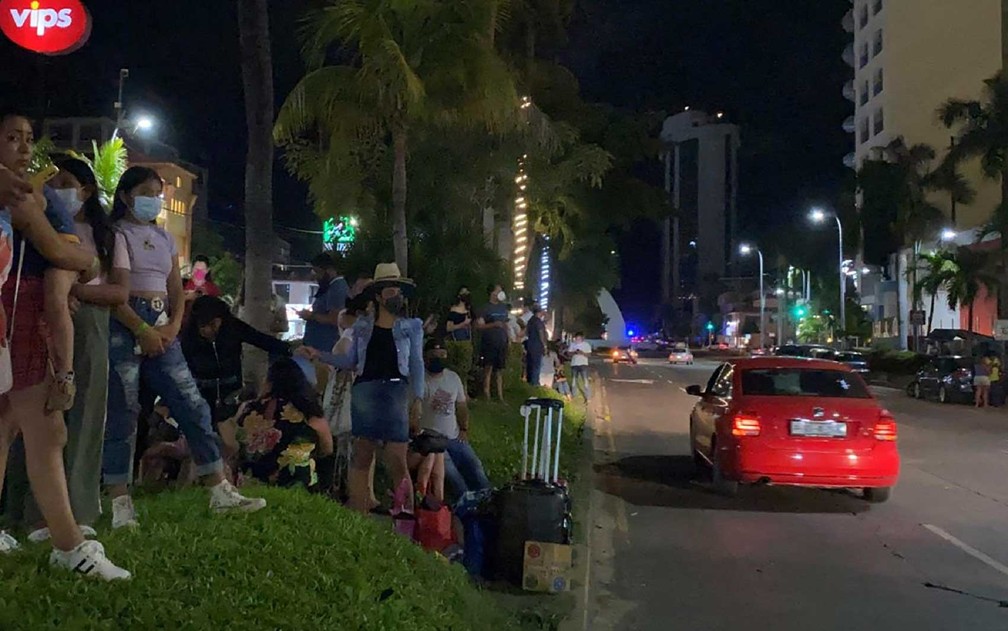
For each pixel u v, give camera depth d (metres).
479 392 18.77
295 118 14.22
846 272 71.44
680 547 9.52
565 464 13.02
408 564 6.07
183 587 4.60
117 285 5.21
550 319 44.72
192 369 7.42
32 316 4.32
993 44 64.00
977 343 43.06
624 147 37.97
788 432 11.14
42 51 10.57
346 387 8.70
